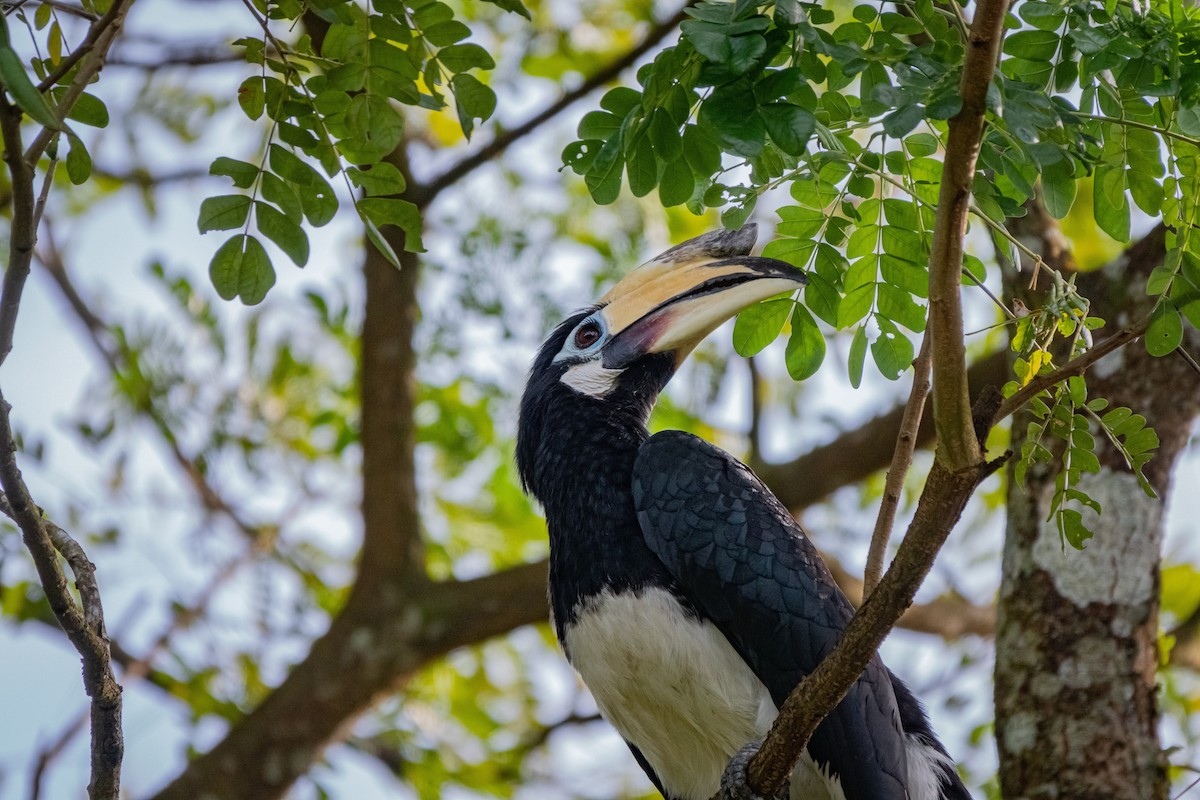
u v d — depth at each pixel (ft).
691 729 30.19
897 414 49.62
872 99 20.72
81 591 23.91
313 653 52.24
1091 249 52.85
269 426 56.59
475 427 56.85
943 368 19.56
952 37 24.07
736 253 33.91
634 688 29.99
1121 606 35.29
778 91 22.45
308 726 51.49
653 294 33.63
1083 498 25.21
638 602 29.45
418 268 54.13
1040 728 34.86
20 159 20.59
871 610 21.02
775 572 28.84
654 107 23.99
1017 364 24.18
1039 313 24.50
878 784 27.73
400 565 52.80
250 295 26.20
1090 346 24.40
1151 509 35.83
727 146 22.20
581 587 30.30
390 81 26.78
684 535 29.32
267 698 52.29
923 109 20.10
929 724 31.63
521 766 57.41
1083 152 22.88
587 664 30.42
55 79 22.53
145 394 54.34
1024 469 25.66
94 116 25.96
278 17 26.58
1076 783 34.09
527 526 59.21
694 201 26.45
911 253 28.09
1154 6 25.62
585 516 30.89
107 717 23.53
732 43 21.47
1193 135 24.41
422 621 51.75
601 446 31.83
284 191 26.20
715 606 28.94
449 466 58.34
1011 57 25.25
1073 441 25.04
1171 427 36.37
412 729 57.72
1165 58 23.82
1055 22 24.76
